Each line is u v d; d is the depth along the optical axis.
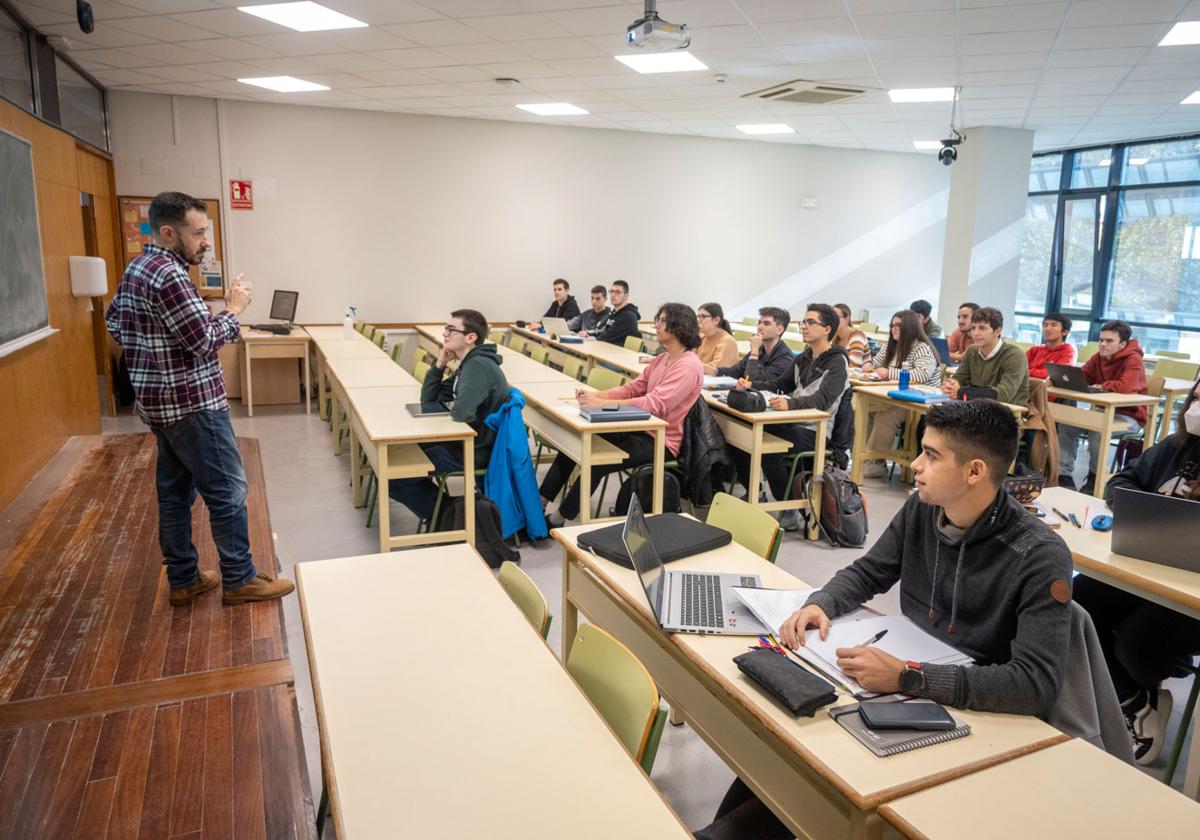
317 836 1.71
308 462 5.52
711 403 4.48
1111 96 6.54
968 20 4.57
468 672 1.53
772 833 1.62
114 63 5.98
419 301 8.49
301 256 7.97
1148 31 4.72
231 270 7.74
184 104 7.32
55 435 4.65
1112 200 9.09
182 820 1.66
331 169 7.93
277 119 7.66
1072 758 1.29
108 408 6.98
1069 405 5.36
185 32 5.08
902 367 5.42
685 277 9.58
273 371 7.65
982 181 8.26
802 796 1.36
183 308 2.31
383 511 3.50
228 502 2.59
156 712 2.05
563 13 4.62
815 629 1.65
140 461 4.50
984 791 1.20
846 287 10.43
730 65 5.76
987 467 1.49
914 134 8.74
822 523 4.15
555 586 3.47
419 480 3.88
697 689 1.68
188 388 2.43
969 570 1.58
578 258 9.06
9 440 3.81
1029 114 7.45
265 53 5.61
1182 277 8.47
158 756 1.87
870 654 1.44
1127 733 1.52
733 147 9.50
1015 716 1.40
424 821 1.12
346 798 1.16
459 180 8.42
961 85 6.25
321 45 5.38
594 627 1.62
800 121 8.04
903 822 1.12
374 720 1.36
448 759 1.26
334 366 5.46
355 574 1.98
